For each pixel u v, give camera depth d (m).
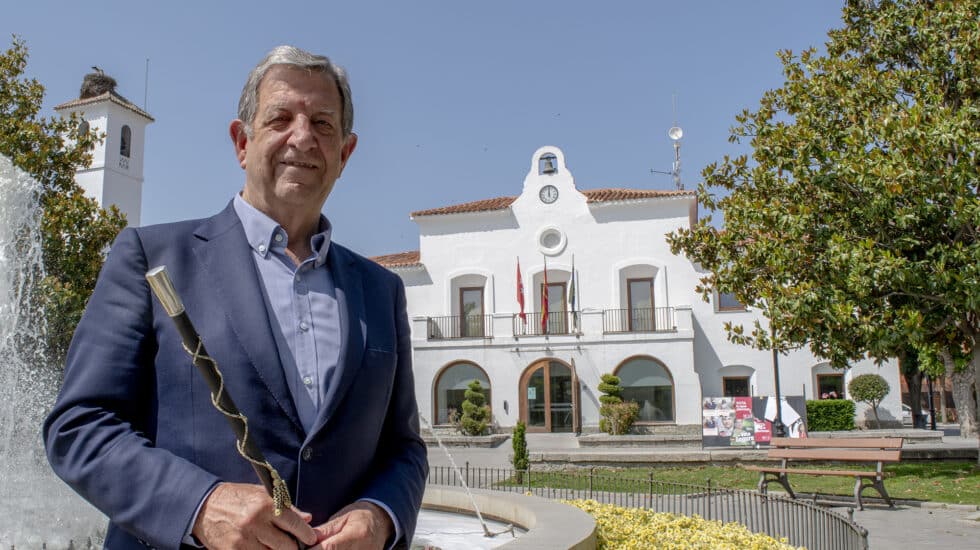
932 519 9.91
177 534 1.49
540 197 28.72
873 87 13.84
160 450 1.61
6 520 6.70
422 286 29.31
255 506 1.49
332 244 2.20
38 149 15.95
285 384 1.77
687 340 25.61
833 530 5.93
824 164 14.13
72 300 12.75
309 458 1.74
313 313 1.96
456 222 29.34
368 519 1.73
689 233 16.48
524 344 26.98
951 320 13.93
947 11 13.93
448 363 27.56
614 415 24.52
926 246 13.72
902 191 12.38
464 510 7.24
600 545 5.18
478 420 25.45
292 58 2.07
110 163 32.28
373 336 2.03
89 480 1.56
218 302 1.81
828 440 11.63
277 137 2.01
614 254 27.72
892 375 25.52
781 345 14.84
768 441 17.00
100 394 1.65
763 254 14.55
